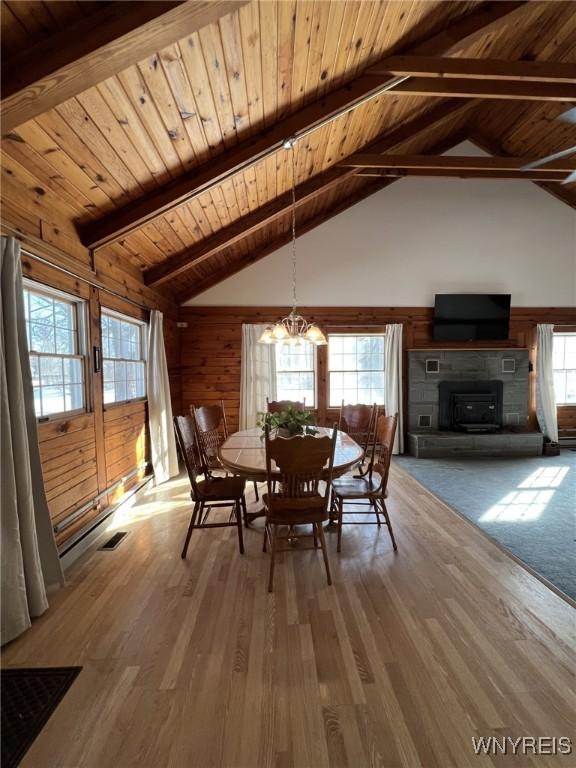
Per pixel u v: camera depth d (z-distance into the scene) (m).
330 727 1.32
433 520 3.14
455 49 2.71
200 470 3.15
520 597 2.07
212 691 1.47
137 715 1.37
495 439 5.32
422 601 2.04
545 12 3.40
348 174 4.07
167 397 4.44
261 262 5.47
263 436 2.90
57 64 1.45
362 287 5.58
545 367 5.67
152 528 3.06
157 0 1.41
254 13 1.78
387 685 1.49
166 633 1.81
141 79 1.82
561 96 3.03
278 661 1.62
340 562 2.46
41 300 2.43
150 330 4.20
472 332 5.59
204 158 2.66
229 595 2.11
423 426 5.63
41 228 2.26
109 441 3.24
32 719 1.36
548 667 1.58
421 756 1.22
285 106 2.55
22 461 1.87
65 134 1.93
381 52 2.56
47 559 2.13
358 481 2.99
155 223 3.21
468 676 1.53
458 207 5.61
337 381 5.67
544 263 5.69
